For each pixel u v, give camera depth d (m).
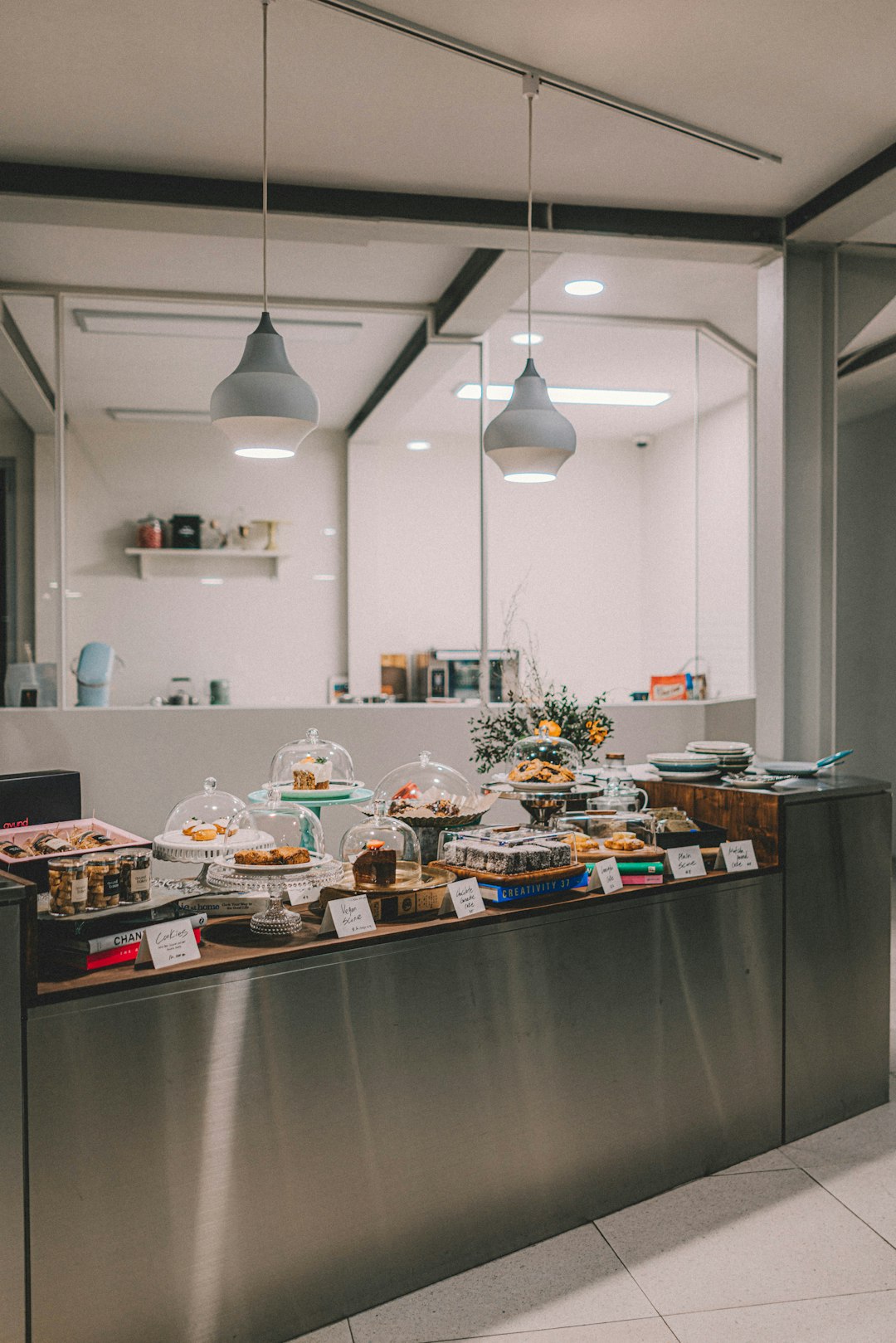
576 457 6.83
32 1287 1.81
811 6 2.86
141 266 4.78
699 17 2.90
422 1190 2.30
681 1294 2.25
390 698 6.03
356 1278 2.20
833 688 4.77
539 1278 2.32
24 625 5.12
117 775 4.94
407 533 6.48
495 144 3.64
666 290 5.21
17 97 3.28
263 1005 2.07
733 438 6.11
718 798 3.25
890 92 3.35
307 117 3.43
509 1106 2.45
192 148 3.65
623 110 3.39
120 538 5.71
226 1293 2.03
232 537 5.92
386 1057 2.25
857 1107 3.23
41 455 5.13
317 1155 2.15
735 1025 2.91
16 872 2.43
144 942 1.98
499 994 2.43
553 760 3.13
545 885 2.54
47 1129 1.82
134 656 5.74
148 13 2.81
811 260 4.57
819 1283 2.28
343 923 2.20
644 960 2.71
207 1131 2.00
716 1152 2.86
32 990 1.81
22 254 4.61
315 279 4.97
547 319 5.53
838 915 3.17
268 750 5.08
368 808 3.00
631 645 6.98
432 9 2.84
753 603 5.94
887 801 3.32
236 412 2.81
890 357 5.09
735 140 3.67
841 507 7.22
